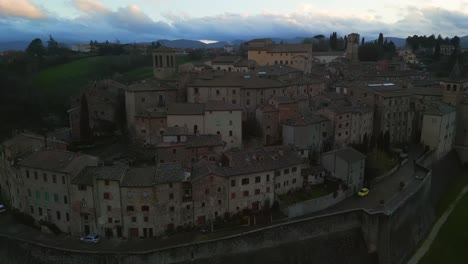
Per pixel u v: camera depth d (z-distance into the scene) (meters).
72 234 83.06
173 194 80.19
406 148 134.62
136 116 110.62
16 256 79.00
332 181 101.25
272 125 117.81
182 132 97.69
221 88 125.44
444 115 132.62
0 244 81.06
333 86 164.62
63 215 83.38
